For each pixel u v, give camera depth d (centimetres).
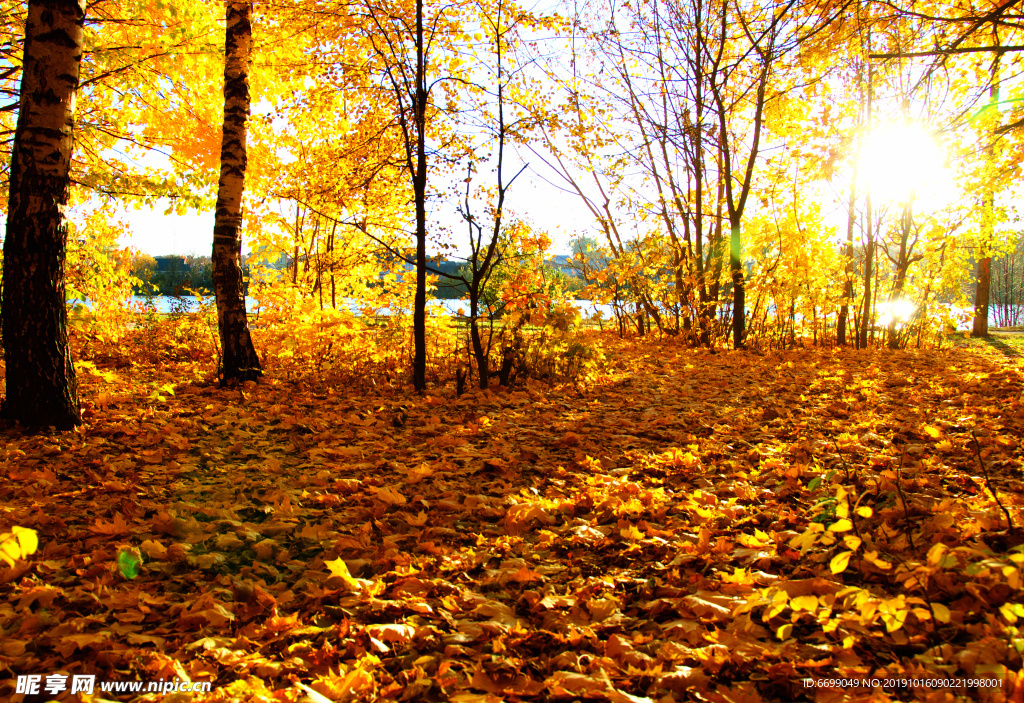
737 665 177
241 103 694
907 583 175
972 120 621
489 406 621
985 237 1308
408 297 852
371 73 741
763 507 312
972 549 178
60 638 192
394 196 855
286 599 226
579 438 481
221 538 275
